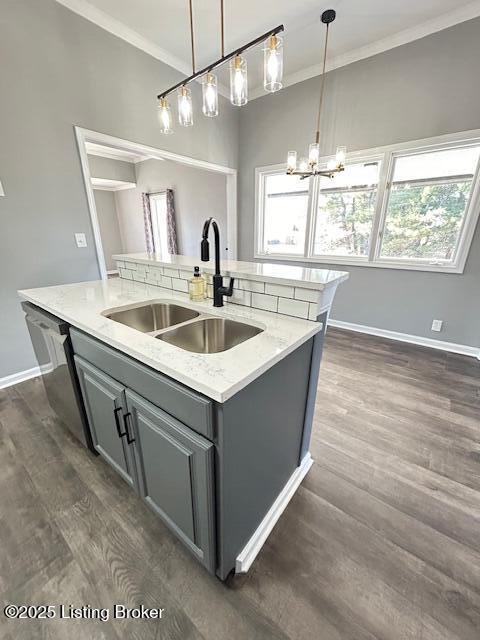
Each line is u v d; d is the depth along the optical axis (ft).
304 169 9.78
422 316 10.32
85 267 8.65
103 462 5.18
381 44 8.95
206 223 4.25
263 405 3.18
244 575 3.51
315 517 4.25
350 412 6.64
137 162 20.44
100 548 3.79
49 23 6.83
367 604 3.25
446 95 8.36
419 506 4.43
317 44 9.11
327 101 10.50
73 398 4.87
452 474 5.00
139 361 3.24
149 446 3.44
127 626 3.05
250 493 3.40
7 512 4.26
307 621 3.10
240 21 8.00
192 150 11.21
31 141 7.06
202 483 2.82
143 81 9.01
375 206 10.37
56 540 3.88
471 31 7.68
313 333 3.64
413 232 10.03
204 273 5.09
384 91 9.30
